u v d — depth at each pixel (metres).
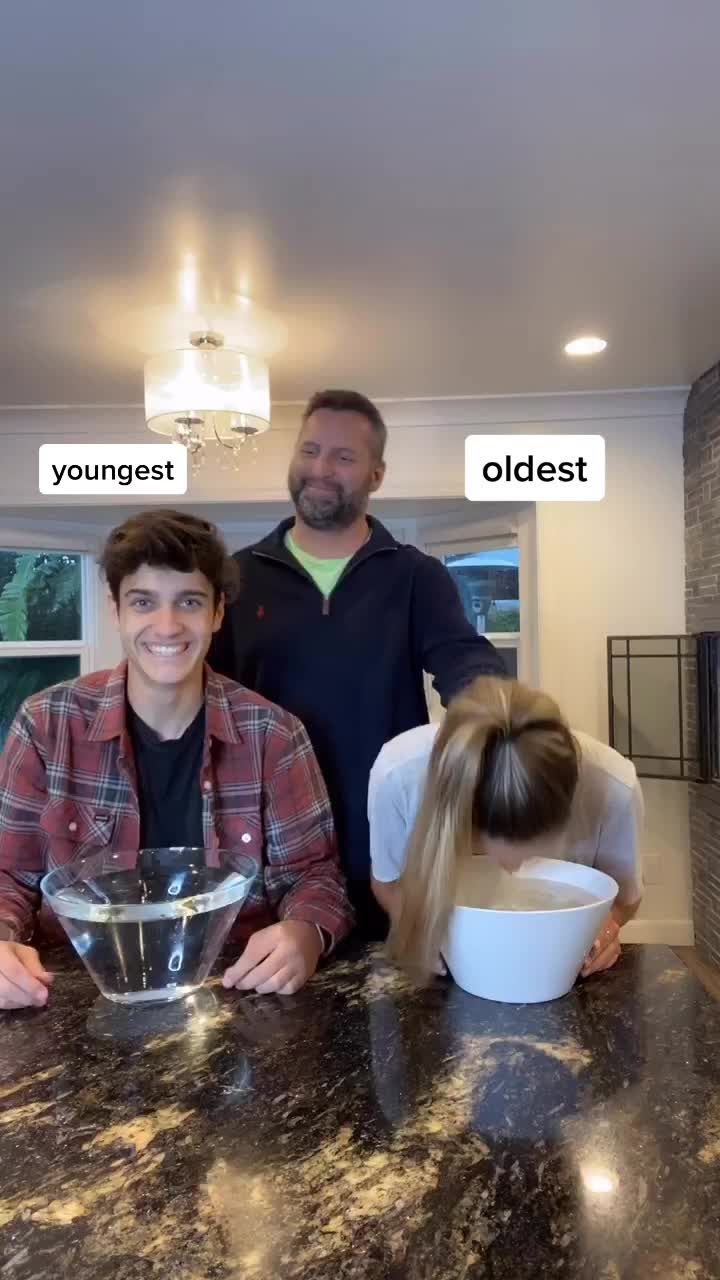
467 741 0.97
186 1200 0.66
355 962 1.13
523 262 2.12
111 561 1.18
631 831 1.18
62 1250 0.61
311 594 1.69
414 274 2.17
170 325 2.51
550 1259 0.59
